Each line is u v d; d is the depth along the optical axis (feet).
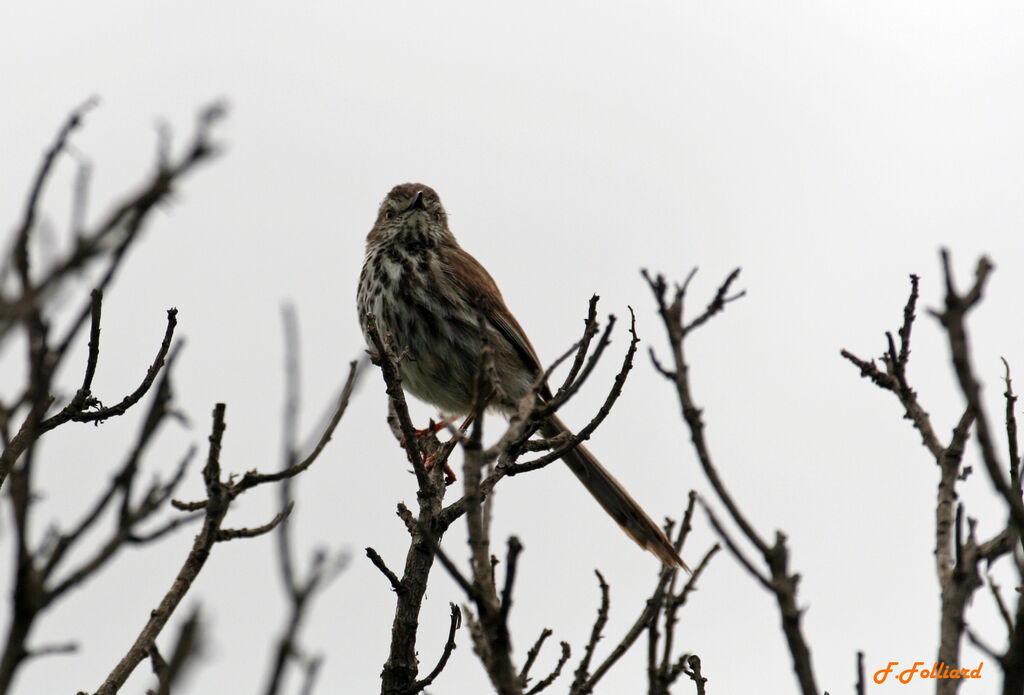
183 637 17.35
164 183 14.39
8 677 16.44
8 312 14.67
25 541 16.97
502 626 19.90
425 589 34.30
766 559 20.34
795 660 19.61
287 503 18.04
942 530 24.73
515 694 19.72
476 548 20.61
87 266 14.82
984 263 18.90
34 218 16.06
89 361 29.09
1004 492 18.60
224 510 24.70
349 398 26.58
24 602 16.89
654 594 30.09
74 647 20.26
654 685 24.85
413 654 34.06
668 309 22.30
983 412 18.56
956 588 22.09
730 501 20.56
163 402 19.20
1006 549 24.49
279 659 16.74
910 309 28.19
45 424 28.25
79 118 17.30
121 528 18.49
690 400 21.22
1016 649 19.22
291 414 19.01
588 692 28.86
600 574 30.58
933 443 26.35
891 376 27.78
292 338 19.60
